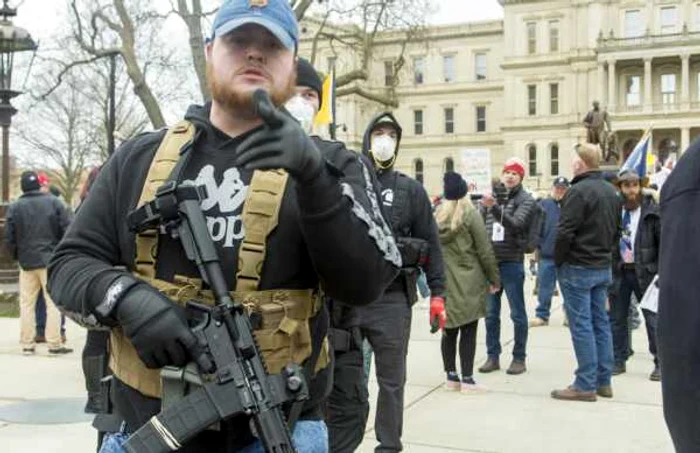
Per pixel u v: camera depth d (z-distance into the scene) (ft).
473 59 239.50
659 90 213.87
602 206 20.86
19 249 27.27
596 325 21.85
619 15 216.13
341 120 214.69
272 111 5.20
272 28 5.96
